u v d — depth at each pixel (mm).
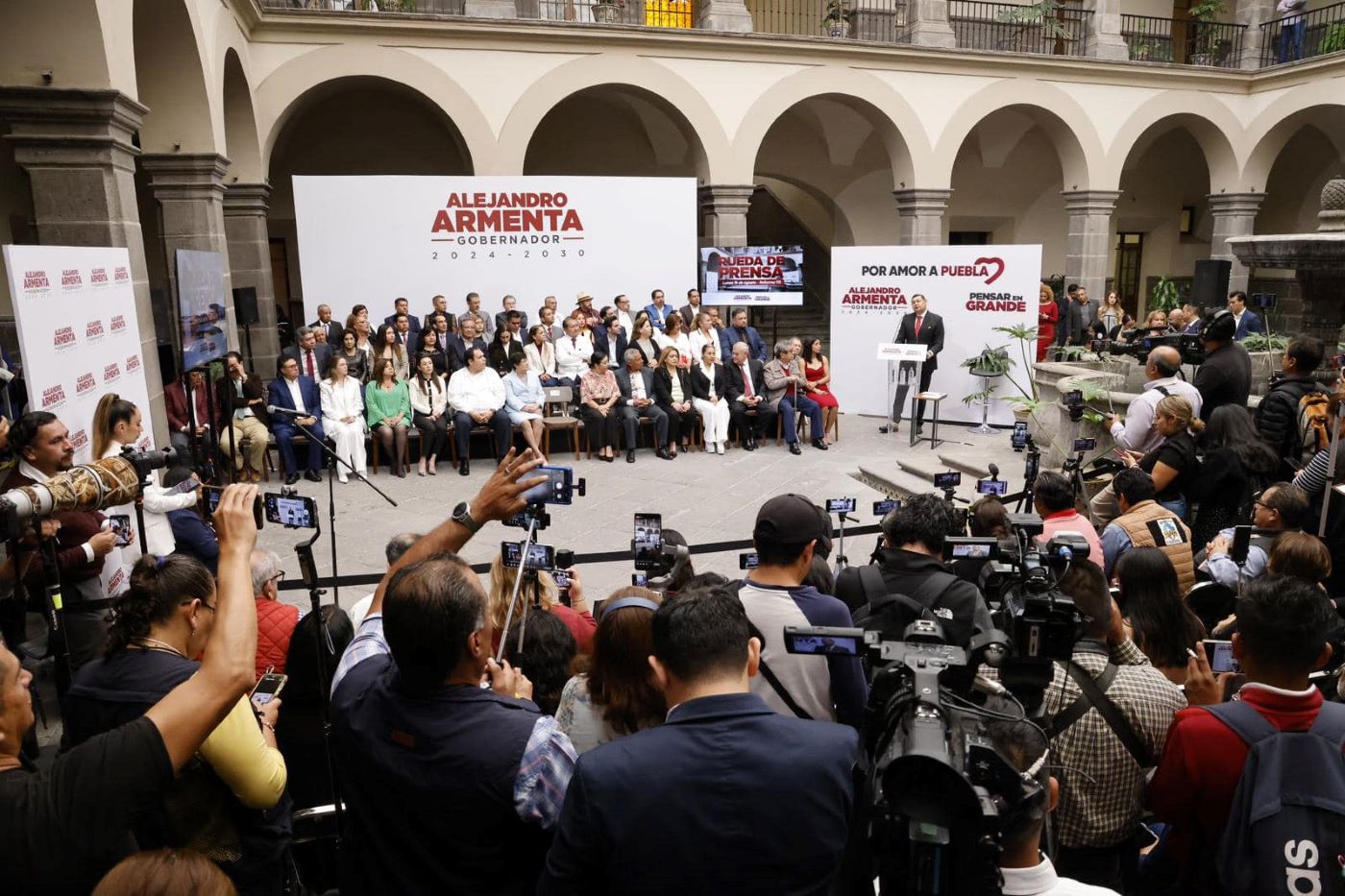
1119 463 5746
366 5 13414
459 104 13148
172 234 9828
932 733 1369
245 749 2092
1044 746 1609
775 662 2486
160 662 2197
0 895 1372
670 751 1516
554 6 16531
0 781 1444
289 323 15805
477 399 10180
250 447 9203
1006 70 15914
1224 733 1947
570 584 3766
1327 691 2873
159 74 9242
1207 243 22031
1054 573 2354
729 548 5734
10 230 9078
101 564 4312
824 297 21297
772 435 11820
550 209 12297
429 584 1731
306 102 13750
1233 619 3328
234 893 1290
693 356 11789
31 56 6176
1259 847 1816
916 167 15648
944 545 2781
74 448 4629
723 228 14805
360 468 9664
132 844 1953
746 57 14398
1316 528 4730
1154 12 19922
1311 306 8625
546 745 1724
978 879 1325
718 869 1451
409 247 11953
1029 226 20922
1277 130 17391
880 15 15883
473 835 1690
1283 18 17281
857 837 1694
